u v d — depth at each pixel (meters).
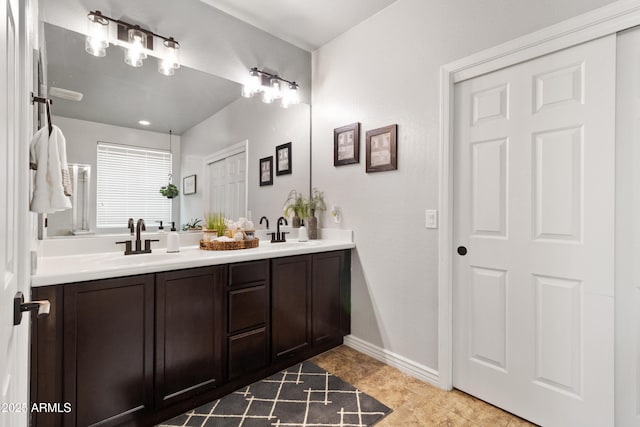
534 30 1.60
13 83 0.77
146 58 2.08
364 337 2.48
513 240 1.72
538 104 1.63
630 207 1.39
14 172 0.80
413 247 2.14
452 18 1.94
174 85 2.21
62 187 1.24
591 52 1.46
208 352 1.77
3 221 0.64
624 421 1.40
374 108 2.41
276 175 2.74
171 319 1.63
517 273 1.71
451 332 1.96
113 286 1.46
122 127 2.01
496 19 1.74
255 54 2.59
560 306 1.57
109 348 1.44
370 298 2.44
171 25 2.16
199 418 1.67
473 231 1.89
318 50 2.91
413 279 2.15
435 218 2.01
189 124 2.28
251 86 2.54
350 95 2.60
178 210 2.24
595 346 1.46
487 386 1.83
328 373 2.15
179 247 2.23
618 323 1.42
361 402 1.83
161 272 1.60
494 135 1.79
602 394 1.45
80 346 1.37
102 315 1.43
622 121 1.40
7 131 0.69
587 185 1.48
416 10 2.14
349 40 2.61
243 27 2.51
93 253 1.89
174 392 1.64
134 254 1.92
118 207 1.99
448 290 1.95
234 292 1.88
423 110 2.09
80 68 1.85
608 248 1.43
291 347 2.20
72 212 1.83
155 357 1.58
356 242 2.55
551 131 1.59
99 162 1.92
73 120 1.83
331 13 2.40
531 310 1.66
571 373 1.53
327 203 2.81
